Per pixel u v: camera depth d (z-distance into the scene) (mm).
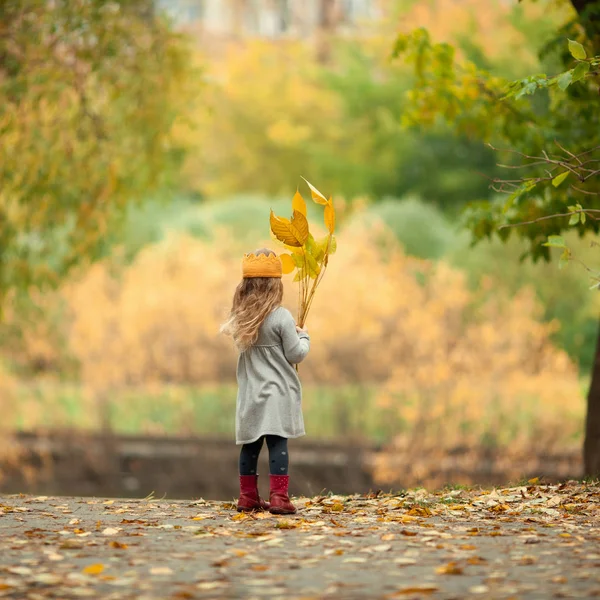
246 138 42500
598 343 9750
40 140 13141
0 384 24094
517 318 23047
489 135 10664
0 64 12766
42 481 23922
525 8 33844
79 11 12781
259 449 6211
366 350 23141
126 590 4012
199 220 27766
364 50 42125
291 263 6223
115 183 13383
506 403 21250
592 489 7449
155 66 13742
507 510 6312
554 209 9578
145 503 6875
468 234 25969
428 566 4441
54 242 15250
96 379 24219
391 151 39844
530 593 3906
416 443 21203
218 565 4457
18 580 4141
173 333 24609
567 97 9984
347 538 5156
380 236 25875
